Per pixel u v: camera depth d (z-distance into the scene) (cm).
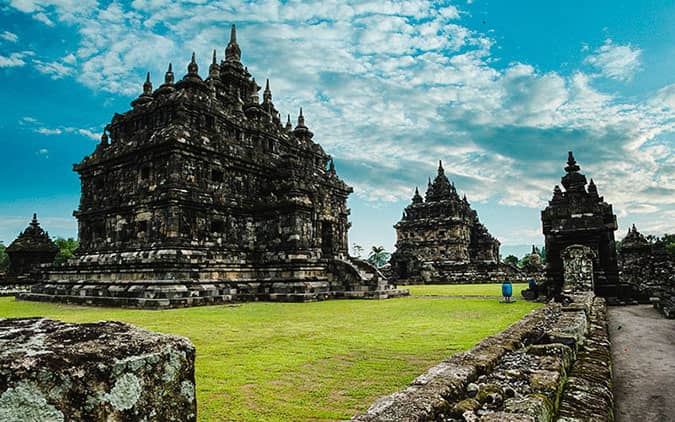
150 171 2878
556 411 533
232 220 3030
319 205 3297
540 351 735
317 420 599
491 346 749
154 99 3466
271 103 4353
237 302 2650
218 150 2984
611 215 2780
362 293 2892
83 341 261
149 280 2466
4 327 274
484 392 512
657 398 739
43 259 4662
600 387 658
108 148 3262
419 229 6919
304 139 4497
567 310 1312
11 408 207
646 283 3067
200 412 627
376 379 797
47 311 2164
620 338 1335
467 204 7594
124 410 246
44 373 219
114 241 3000
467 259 6862
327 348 1081
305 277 2838
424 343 1136
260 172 3322
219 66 4006
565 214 2675
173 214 2652
